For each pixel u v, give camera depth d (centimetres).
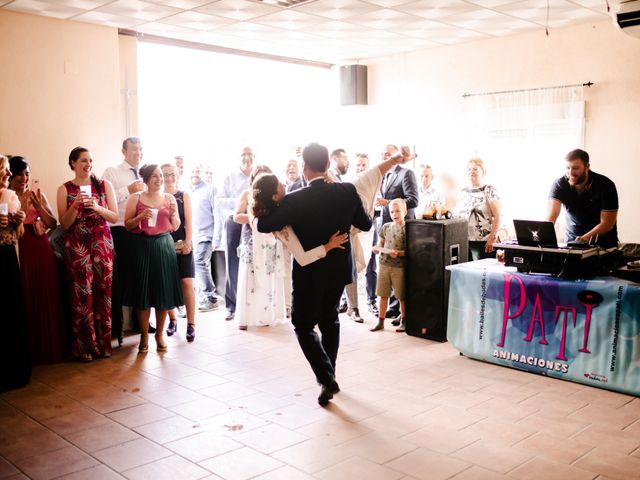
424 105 854
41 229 507
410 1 593
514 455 331
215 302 720
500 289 479
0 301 439
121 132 696
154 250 523
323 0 586
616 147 684
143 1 570
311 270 397
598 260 447
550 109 727
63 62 636
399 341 560
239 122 898
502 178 779
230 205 696
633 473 310
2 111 598
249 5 597
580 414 387
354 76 904
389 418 384
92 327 512
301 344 406
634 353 412
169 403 416
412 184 647
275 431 367
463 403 408
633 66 664
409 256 569
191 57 830
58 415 397
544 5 611
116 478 312
